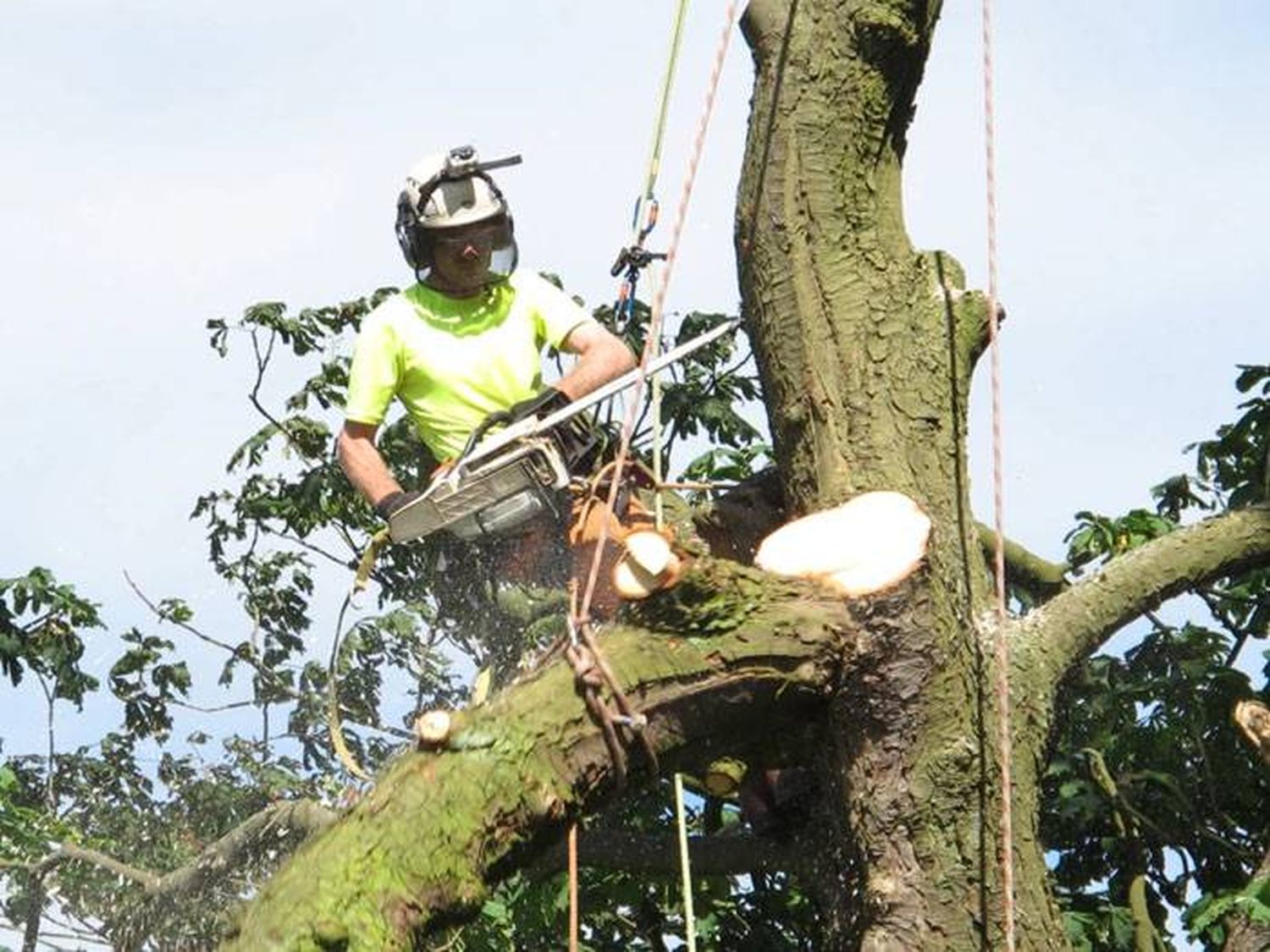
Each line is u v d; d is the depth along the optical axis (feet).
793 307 31.60
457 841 27.14
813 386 31.37
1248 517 34.58
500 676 39.58
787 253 31.71
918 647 30.09
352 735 55.67
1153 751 49.55
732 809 48.83
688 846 42.55
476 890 27.22
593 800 28.17
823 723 30.71
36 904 51.70
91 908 52.13
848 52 31.86
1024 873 30.48
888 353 31.48
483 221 34.32
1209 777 48.83
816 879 32.12
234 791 56.24
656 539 28.81
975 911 30.09
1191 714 49.42
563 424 32.91
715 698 28.71
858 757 30.45
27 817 52.54
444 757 27.58
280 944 26.25
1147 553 33.91
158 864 55.62
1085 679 47.29
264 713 57.31
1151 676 50.39
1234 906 39.73
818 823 32.09
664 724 28.48
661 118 34.53
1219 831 49.80
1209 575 34.06
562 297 35.14
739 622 28.99
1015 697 31.50
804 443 31.45
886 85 31.99
